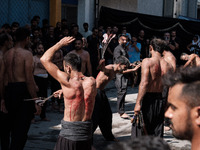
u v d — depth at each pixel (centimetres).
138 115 389
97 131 563
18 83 380
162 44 390
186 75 98
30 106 380
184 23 1464
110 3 1534
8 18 1088
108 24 1248
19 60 381
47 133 541
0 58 379
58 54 672
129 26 1300
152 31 1384
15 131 371
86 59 621
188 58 659
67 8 1287
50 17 1212
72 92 286
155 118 393
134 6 1583
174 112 99
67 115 289
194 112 95
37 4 1178
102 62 425
